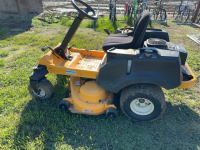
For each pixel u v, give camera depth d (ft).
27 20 29.71
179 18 34.47
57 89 11.75
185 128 8.96
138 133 8.69
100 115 9.75
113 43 10.14
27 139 8.33
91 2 49.49
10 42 19.76
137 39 9.18
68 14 33.55
